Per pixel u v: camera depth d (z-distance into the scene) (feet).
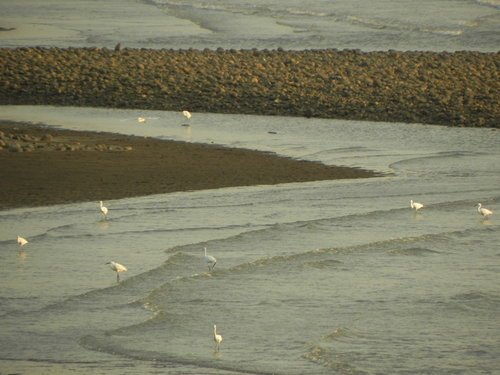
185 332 207.00
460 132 418.92
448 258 258.57
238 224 284.82
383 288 234.99
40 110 467.11
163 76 514.68
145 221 286.46
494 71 522.06
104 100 482.28
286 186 330.75
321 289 233.96
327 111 456.04
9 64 542.16
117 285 233.76
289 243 268.00
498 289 234.38
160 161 362.74
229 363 190.80
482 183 336.90
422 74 511.81
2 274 240.32
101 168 349.00
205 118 448.65
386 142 403.13
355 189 327.47
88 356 193.26
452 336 205.87
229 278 240.94
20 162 354.13
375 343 201.87
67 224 281.95
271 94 481.05
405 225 286.46
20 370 186.09
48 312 216.95
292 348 198.70
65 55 574.56
